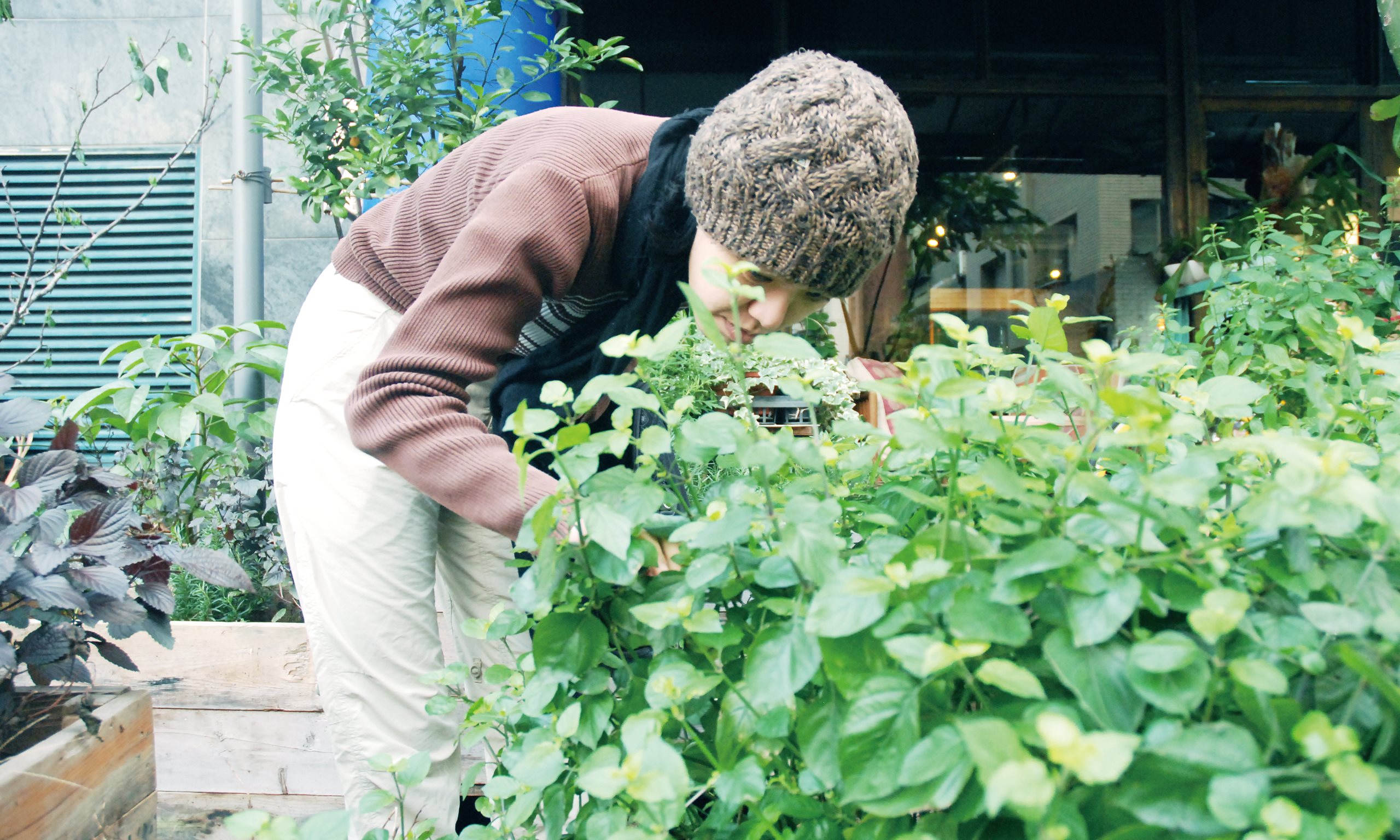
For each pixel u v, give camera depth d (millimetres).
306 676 1722
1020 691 512
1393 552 605
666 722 733
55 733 1073
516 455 706
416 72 2457
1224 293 2033
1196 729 498
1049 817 478
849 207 862
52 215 3742
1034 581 569
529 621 832
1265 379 1436
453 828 1348
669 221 1050
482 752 1599
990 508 665
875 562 681
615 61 4258
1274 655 558
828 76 883
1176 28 4398
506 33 2812
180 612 2023
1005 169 4434
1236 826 452
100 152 3738
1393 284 1985
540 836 976
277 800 1729
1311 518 527
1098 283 4410
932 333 4336
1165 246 4305
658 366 2098
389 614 1273
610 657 785
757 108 871
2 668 1038
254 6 2676
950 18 4410
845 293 973
